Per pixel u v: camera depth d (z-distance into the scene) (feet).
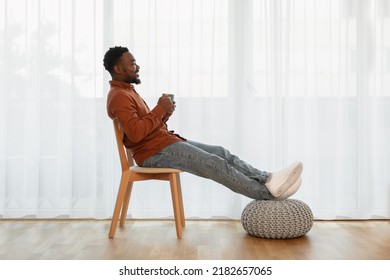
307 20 12.12
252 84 12.12
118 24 12.08
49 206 12.30
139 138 9.84
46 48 12.16
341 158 12.29
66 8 12.16
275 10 12.07
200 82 12.08
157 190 12.21
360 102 12.13
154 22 12.07
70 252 8.90
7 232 10.68
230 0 12.12
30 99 12.32
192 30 12.04
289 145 12.23
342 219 12.21
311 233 10.61
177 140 10.33
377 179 12.31
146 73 12.05
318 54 12.16
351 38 12.14
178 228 10.03
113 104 9.98
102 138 12.07
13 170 12.31
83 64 12.10
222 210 12.28
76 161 12.15
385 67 12.16
